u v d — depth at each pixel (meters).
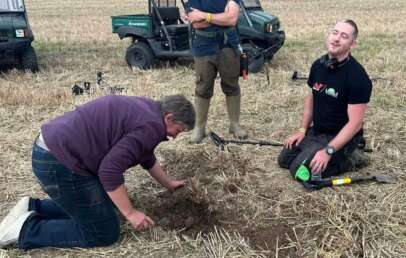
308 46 11.83
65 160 2.93
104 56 11.11
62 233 3.29
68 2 30.84
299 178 4.10
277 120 5.91
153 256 3.28
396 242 3.32
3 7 9.06
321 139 4.23
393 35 13.54
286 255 3.25
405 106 6.28
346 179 4.03
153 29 9.15
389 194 3.89
